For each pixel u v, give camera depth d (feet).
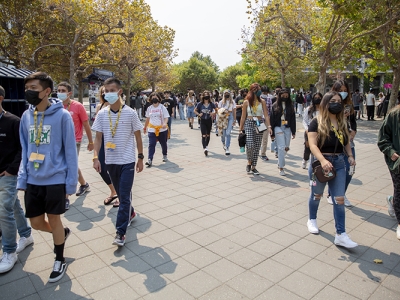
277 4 46.21
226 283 10.32
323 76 44.65
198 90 199.82
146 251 12.34
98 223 14.89
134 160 13.29
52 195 10.10
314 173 12.64
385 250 12.31
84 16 44.06
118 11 47.78
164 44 81.82
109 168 13.09
